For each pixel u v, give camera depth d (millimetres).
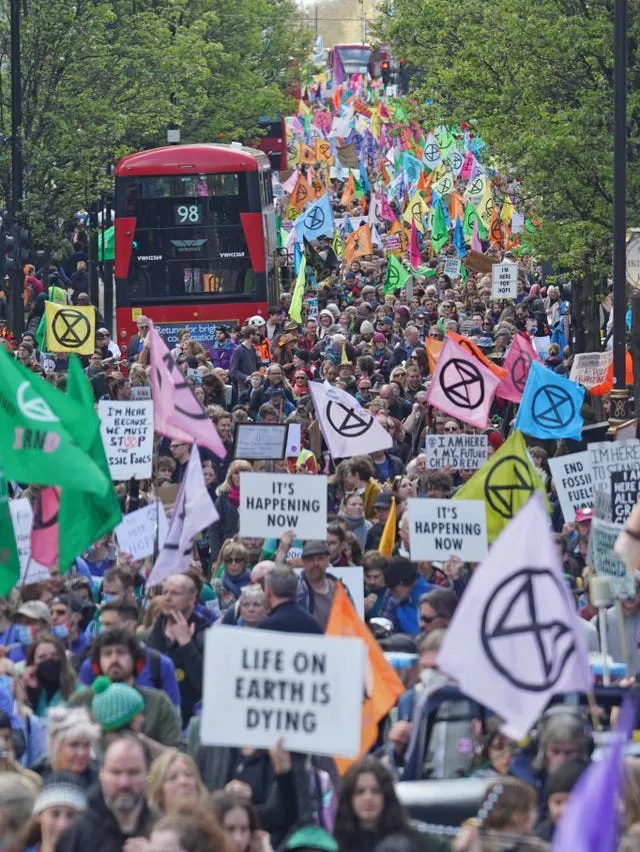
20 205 110062
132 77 126625
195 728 27719
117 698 26172
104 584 36188
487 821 21219
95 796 22922
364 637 27578
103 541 44438
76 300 135250
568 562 42250
